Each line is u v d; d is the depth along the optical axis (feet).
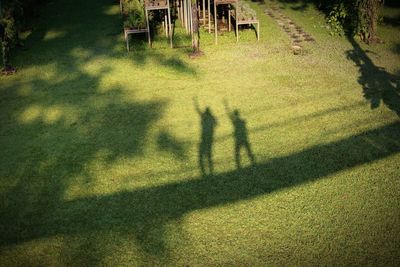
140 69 36.70
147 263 17.47
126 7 48.37
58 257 17.97
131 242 18.57
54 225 19.72
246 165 23.34
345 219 19.30
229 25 45.37
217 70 35.91
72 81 34.96
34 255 18.12
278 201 20.59
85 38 45.65
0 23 36.01
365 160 23.31
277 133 26.25
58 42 44.70
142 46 42.01
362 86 31.76
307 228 18.89
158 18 48.49
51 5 60.95
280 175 22.43
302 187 21.47
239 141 25.59
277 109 29.07
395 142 24.79
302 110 28.81
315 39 42.24
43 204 21.08
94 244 18.54
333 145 24.77
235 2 40.75
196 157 24.23
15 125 28.48
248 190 21.43
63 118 29.19
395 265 16.80
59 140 26.55
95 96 32.19
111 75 35.81
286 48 40.16
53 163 24.30
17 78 35.86
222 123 27.68
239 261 17.35
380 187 21.22
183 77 34.78
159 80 34.47
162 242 18.51
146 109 29.91
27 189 22.21
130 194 21.53
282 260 17.30
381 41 40.22
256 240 18.38
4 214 20.51
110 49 41.86
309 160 23.52
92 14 55.47
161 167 23.49
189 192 21.45
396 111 28.09
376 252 17.48
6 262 17.80
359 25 40.45
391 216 19.35
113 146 25.67
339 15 44.65
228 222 19.44
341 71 34.53
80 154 25.02
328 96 30.53
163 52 40.34
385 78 32.86
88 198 21.38
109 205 20.83
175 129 27.25
